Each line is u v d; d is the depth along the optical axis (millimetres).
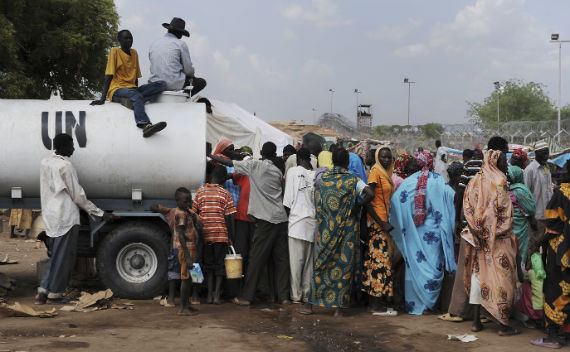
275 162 7586
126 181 7371
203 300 7461
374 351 5273
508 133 29109
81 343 5227
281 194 7477
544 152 9250
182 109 7648
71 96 25062
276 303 7441
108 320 6195
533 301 6156
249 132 17625
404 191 6914
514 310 6500
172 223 6840
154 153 7305
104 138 7281
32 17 21500
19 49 21391
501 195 5797
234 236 7531
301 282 7430
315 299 6738
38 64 23234
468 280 6125
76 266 8664
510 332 5895
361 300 7461
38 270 7984
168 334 5648
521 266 6656
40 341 5270
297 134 42250
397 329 6090
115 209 7578
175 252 6629
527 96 86438
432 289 6766
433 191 6781
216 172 7363
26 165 7234
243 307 7098
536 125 28875
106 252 7230
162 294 7516
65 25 22609
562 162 12828
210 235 7160
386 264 6785
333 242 6688
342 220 6691
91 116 7398
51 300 6957
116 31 24375
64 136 7047
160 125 7148
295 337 5699
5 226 15297
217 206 7223
